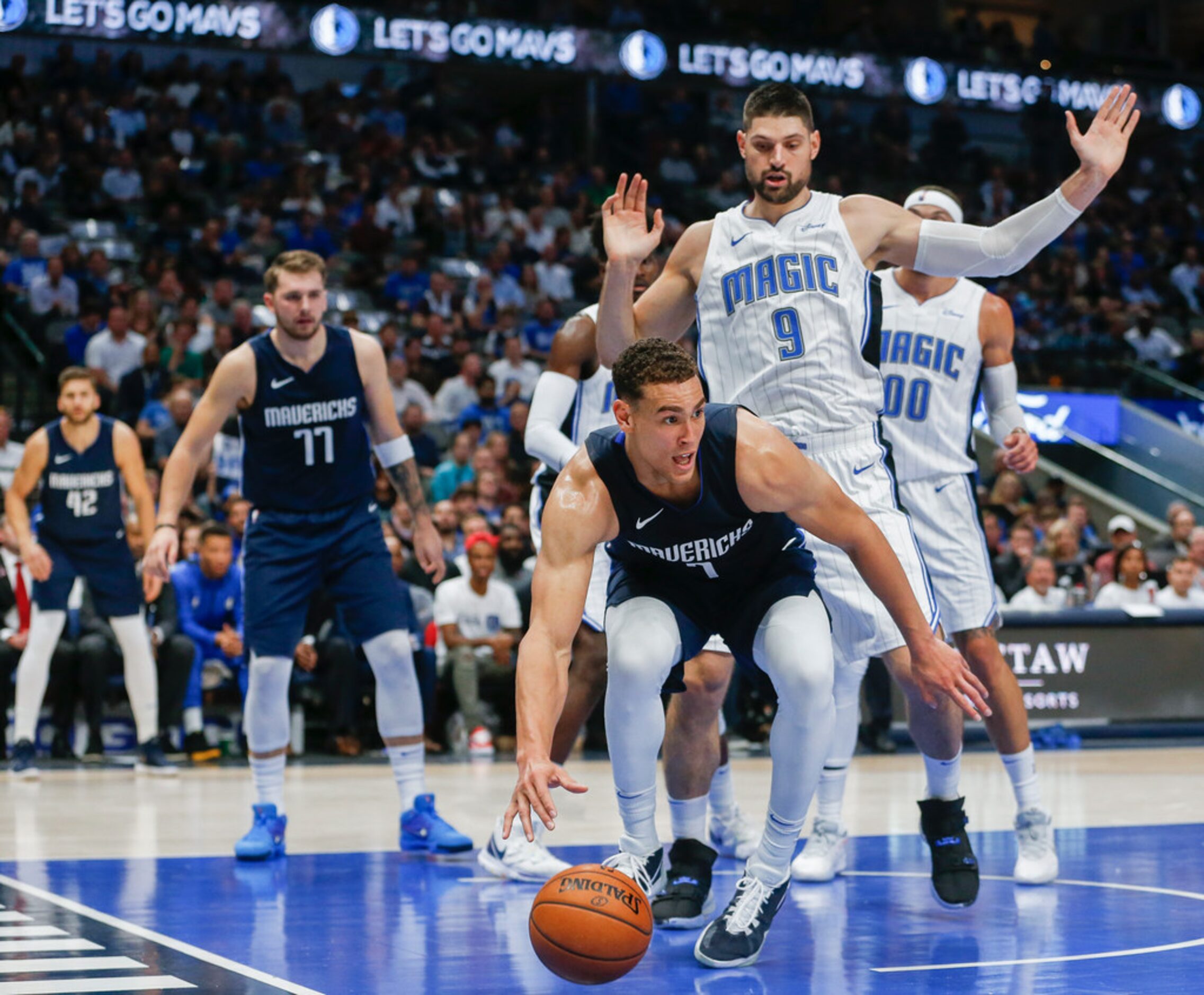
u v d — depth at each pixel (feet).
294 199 53.36
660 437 9.18
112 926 11.11
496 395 42.65
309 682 27.81
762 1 76.28
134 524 27.61
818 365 11.86
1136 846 15.84
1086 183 11.40
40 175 51.13
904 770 24.82
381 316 48.32
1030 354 51.29
